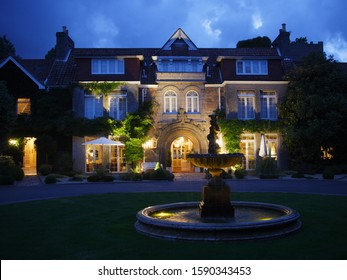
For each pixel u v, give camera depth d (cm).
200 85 2800
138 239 738
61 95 2769
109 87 2680
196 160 900
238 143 2698
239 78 2831
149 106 2741
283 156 2780
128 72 2739
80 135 2636
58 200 1340
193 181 2169
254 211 980
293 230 767
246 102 2811
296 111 2627
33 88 2755
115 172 2670
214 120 1241
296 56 3769
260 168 2388
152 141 2733
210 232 703
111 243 711
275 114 2831
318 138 2506
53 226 878
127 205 1215
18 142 2627
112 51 3062
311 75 2691
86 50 3072
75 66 2970
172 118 2761
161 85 2781
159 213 955
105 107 2697
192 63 2850
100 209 1132
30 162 3297
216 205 898
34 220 957
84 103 2697
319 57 2717
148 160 2711
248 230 709
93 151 2681
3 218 986
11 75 2741
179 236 718
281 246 665
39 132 2667
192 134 2761
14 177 2173
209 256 610
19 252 659
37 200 1350
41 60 3172
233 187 1795
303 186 1816
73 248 680
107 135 2645
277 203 1225
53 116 2686
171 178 2225
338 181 2078
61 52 3073
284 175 2433
